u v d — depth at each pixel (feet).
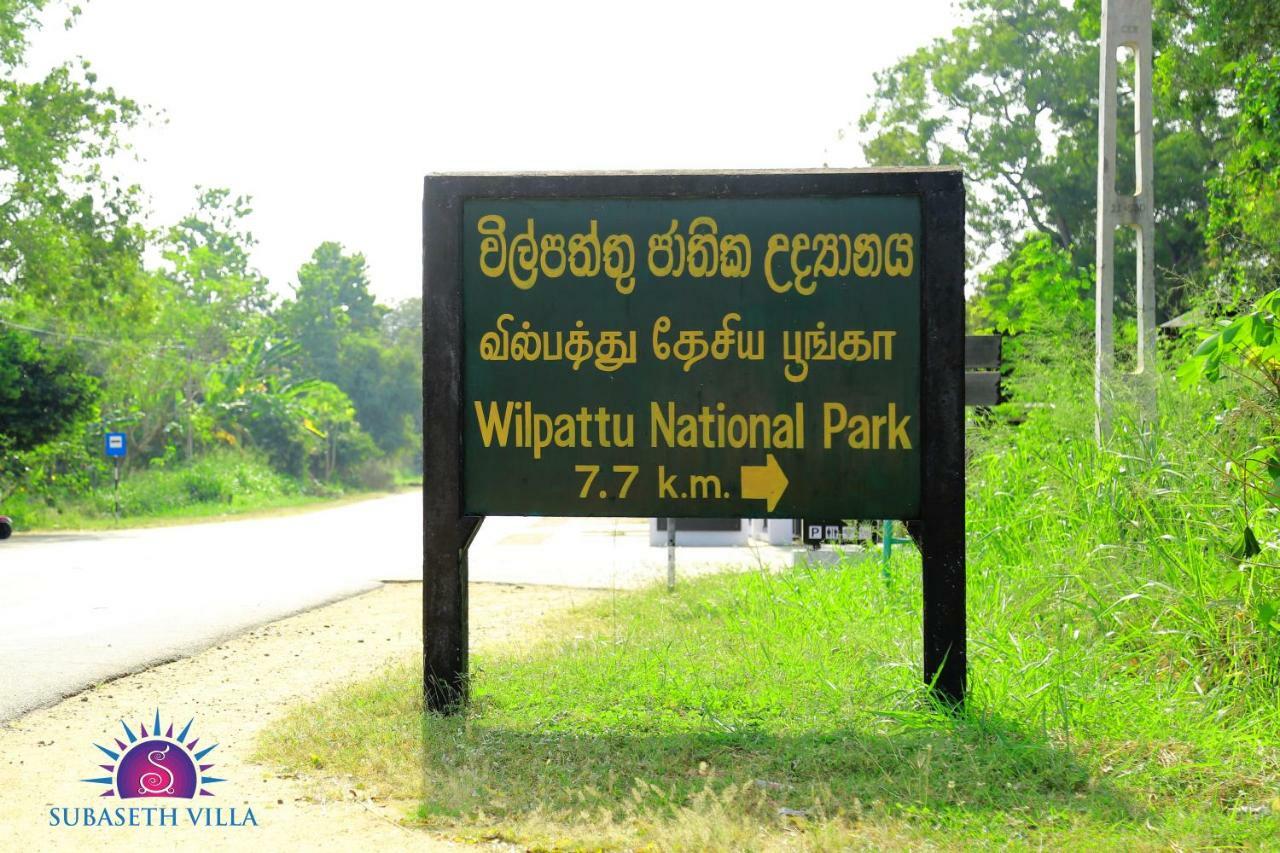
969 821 15.14
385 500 202.59
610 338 22.25
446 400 22.16
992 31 155.02
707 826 14.82
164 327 192.44
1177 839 14.40
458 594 21.88
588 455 22.24
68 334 156.56
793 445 21.94
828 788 16.47
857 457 21.83
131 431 171.22
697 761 18.48
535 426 22.27
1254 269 33.22
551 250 22.35
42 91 122.72
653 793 16.76
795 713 20.74
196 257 236.02
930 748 17.66
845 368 21.88
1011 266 124.36
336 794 17.28
